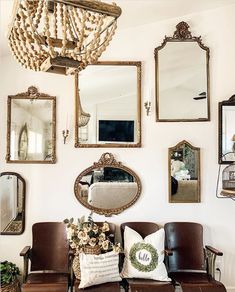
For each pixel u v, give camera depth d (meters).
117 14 1.11
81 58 1.16
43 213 3.24
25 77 3.28
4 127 3.24
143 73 3.30
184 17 3.31
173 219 3.26
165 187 3.28
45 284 2.59
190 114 3.30
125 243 2.96
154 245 2.86
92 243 2.74
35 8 1.13
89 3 1.06
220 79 3.29
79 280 2.66
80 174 3.25
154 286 2.60
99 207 3.24
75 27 1.15
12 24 1.15
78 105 3.28
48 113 3.27
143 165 3.28
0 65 3.26
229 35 3.30
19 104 3.27
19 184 3.22
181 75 3.32
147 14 3.10
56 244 3.05
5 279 2.84
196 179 3.27
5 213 3.23
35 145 3.25
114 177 3.27
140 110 3.29
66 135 3.24
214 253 2.88
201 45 3.31
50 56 1.12
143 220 3.26
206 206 3.28
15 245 3.21
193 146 3.29
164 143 3.30
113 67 3.31
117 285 2.61
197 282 2.72
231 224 3.27
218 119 3.29
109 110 3.29
